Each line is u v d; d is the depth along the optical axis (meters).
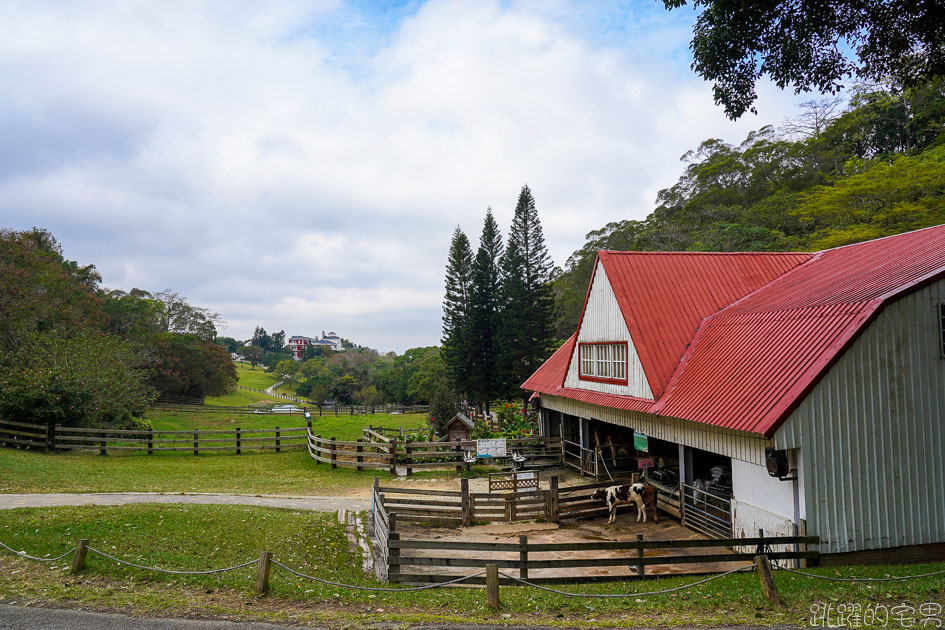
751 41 11.67
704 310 17.19
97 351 30.09
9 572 9.20
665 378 15.36
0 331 32.69
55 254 52.81
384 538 11.17
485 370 49.78
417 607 8.32
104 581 9.00
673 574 10.05
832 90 12.09
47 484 16.47
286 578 9.47
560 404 22.98
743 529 11.88
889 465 10.69
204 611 7.98
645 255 18.59
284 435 34.03
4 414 23.73
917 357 10.95
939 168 30.31
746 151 66.31
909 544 10.69
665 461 18.06
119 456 23.66
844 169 47.75
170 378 63.03
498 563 9.34
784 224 44.12
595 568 11.09
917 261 12.33
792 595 8.53
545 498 14.65
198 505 13.75
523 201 47.72
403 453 21.56
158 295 73.94
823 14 10.95
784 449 10.27
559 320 60.88
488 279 49.88
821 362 10.52
